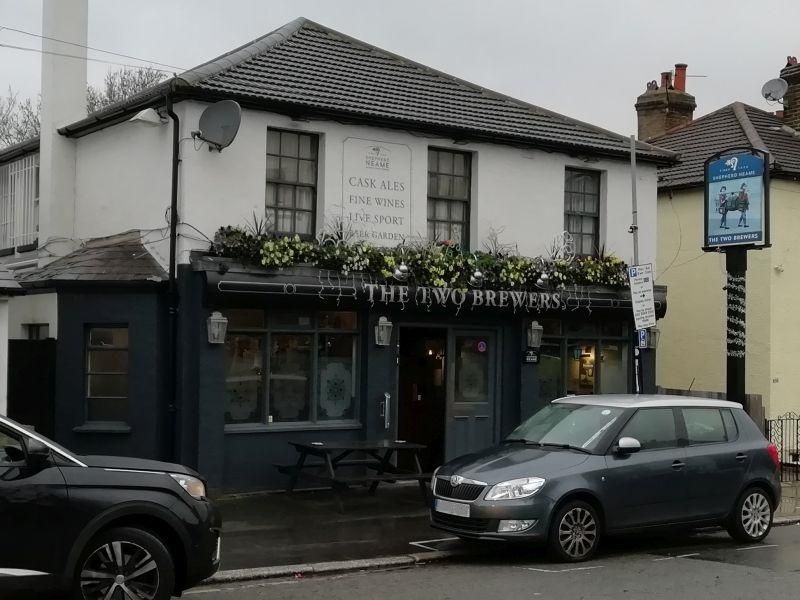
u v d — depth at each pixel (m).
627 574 9.35
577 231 16.97
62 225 15.84
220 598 8.41
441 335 15.64
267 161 13.93
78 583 7.08
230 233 13.19
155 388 13.16
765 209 14.34
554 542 9.84
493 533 9.70
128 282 13.12
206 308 13.16
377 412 14.57
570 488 9.89
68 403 13.41
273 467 13.79
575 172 17.02
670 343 20.98
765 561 10.12
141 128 14.11
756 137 20.53
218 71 13.88
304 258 13.65
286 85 14.31
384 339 14.53
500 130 15.66
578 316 16.52
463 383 15.68
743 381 14.82
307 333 14.22
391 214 14.81
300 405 14.19
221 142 12.91
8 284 11.73
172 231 13.12
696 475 10.80
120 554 7.18
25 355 13.85
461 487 10.06
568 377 16.67
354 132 14.48
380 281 14.23
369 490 14.19
